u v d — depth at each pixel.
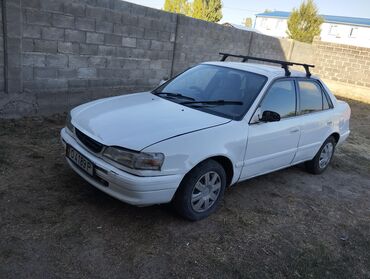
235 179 4.23
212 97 4.47
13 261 2.95
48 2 6.25
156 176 3.39
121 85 8.15
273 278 3.27
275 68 5.12
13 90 6.21
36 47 6.32
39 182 4.22
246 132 4.12
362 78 17.80
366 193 5.58
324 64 18.61
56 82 6.81
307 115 5.19
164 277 3.04
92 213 3.74
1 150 4.96
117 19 7.51
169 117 3.92
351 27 50.56
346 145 8.25
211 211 4.04
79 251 3.17
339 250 3.90
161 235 3.57
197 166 3.69
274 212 4.45
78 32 6.88
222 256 3.43
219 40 10.84
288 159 5.03
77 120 3.96
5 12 5.74
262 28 58.31
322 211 4.72
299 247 3.81
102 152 3.49
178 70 9.59
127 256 3.21
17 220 3.46
